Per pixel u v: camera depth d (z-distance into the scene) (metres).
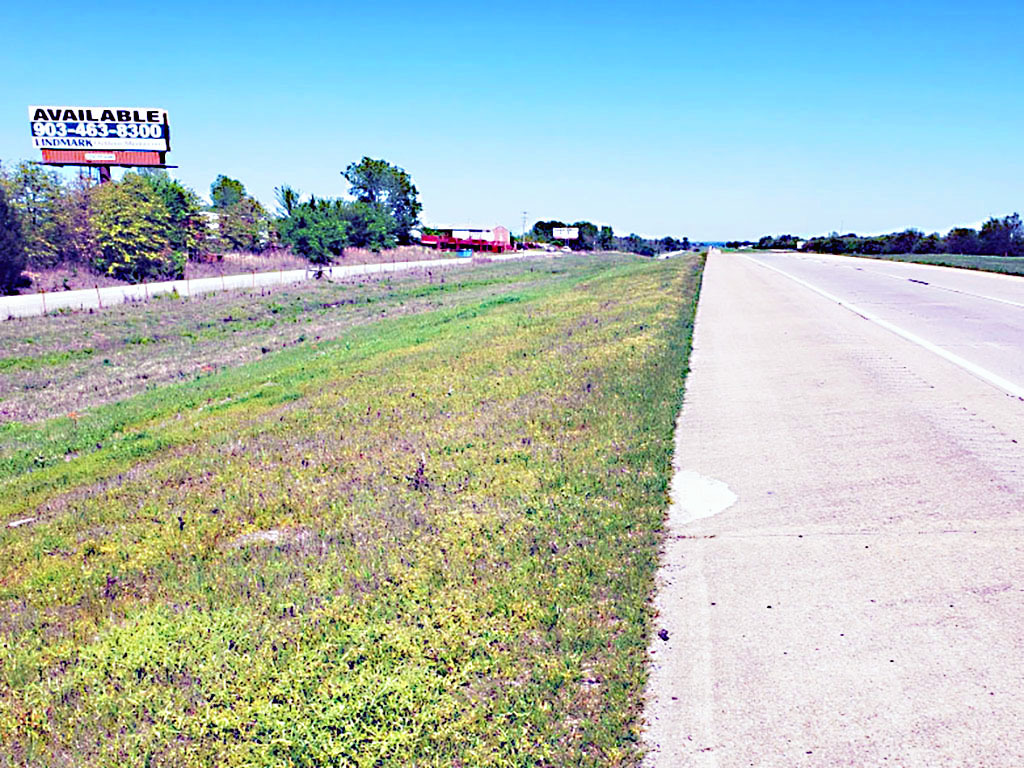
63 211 41.94
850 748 3.04
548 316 20.42
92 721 3.87
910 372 9.95
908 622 3.89
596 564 4.90
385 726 3.49
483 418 9.42
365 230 75.50
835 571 4.52
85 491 9.31
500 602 4.52
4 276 35.28
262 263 57.66
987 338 12.72
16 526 8.35
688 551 5.01
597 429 8.11
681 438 7.61
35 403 17.23
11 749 3.74
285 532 6.67
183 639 4.63
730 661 3.72
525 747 3.28
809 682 3.49
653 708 3.44
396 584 5.03
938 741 3.03
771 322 16.23
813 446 7.00
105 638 4.86
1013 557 4.46
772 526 5.27
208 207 58.94
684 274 34.41
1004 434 6.92
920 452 6.54
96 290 34.69
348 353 19.28
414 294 42.06
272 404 13.46
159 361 22.19
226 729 3.65
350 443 9.46
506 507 6.14
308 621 4.62
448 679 3.82
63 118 47.50
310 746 3.41
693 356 12.16
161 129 49.16
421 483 7.18
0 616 5.64
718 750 3.12
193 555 6.38
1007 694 3.26
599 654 3.92
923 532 4.92
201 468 9.27
